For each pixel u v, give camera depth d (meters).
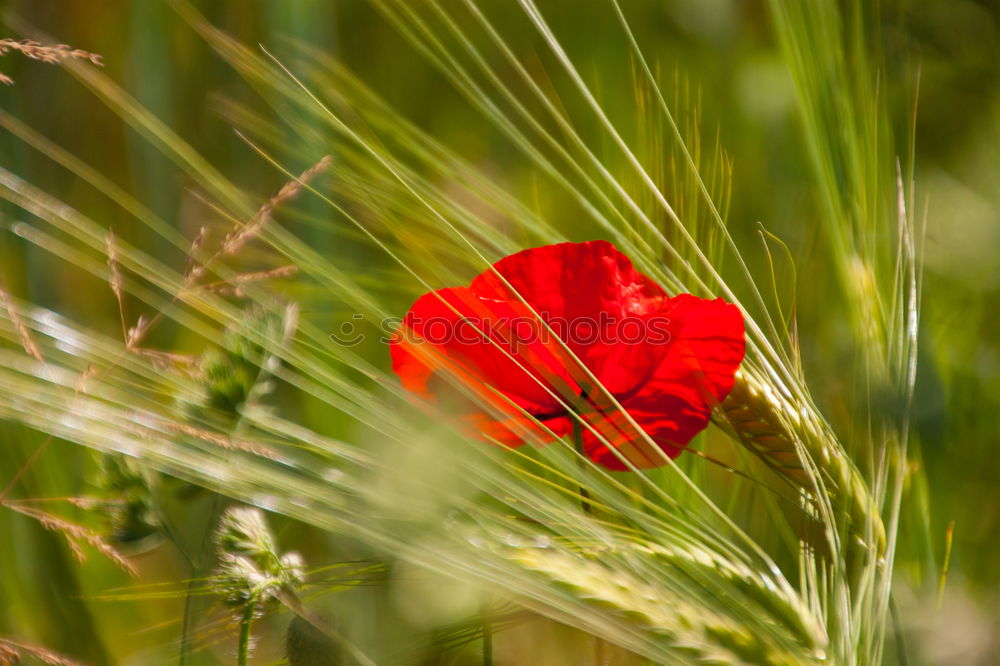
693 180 0.68
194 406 0.61
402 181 0.63
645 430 0.62
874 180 0.71
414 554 0.58
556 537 0.61
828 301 0.74
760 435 0.64
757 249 0.79
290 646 0.60
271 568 0.60
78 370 0.61
